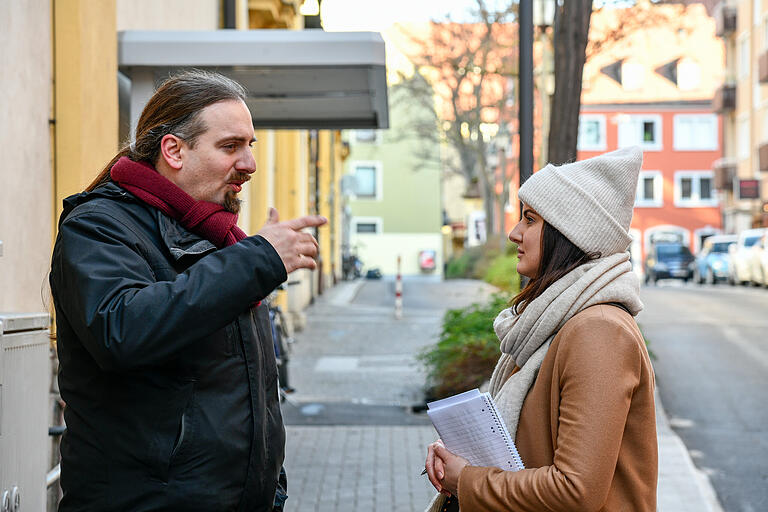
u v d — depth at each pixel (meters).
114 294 2.07
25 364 2.80
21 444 2.75
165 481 2.16
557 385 2.25
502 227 38.25
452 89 35.34
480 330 9.62
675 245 42.66
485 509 2.26
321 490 6.30
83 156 5.72
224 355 2.26
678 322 18.19
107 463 2.17
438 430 2.42
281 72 7.14
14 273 4.99
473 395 2.35
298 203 20.02
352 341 15.34
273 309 9.02
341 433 8.16
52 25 5.68
